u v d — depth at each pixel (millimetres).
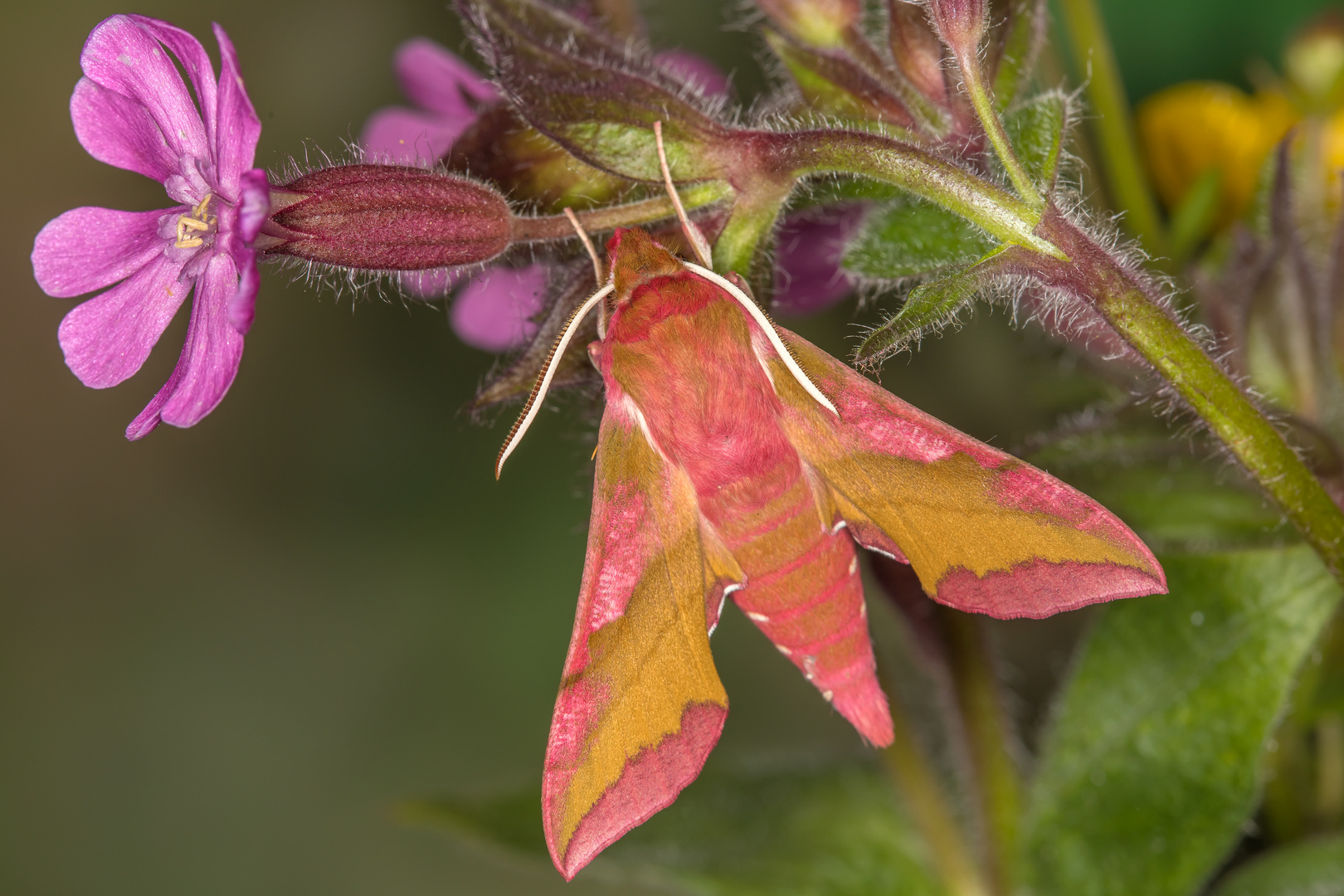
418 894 349
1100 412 199
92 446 377
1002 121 180
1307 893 193
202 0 363
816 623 172
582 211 182
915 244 180
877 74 189
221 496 367
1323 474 187
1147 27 245
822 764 211
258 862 353
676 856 207
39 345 380
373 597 354
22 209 375
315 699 354
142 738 359
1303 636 189
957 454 173
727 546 173
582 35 188
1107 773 194
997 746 197
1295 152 205
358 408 358
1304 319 194
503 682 344
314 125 347
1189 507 195
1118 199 203
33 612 370
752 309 173
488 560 349
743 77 286
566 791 172
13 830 359
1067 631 211
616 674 173
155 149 176
